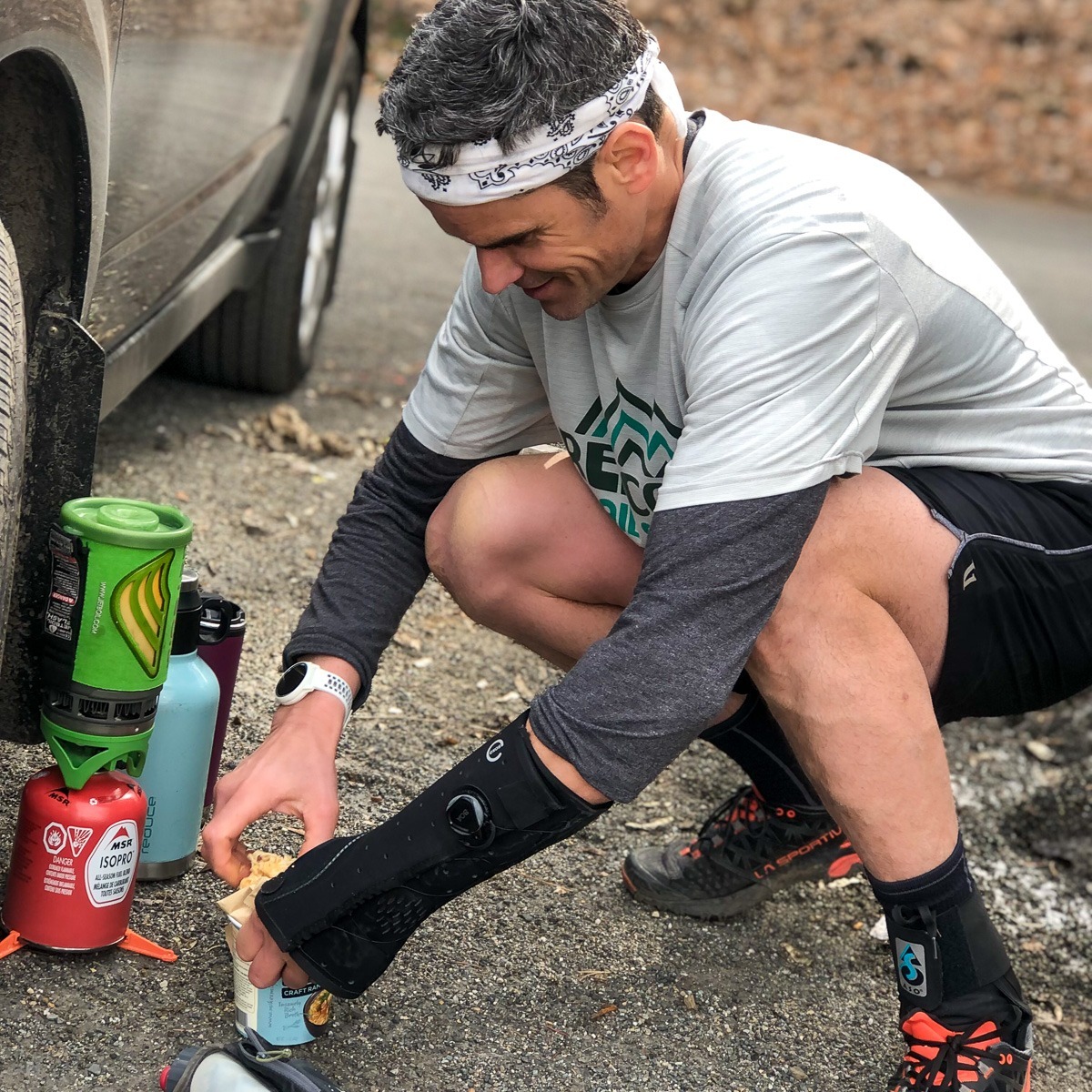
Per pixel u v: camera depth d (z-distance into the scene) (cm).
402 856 150
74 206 171
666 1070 175
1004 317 172
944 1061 162
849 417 152
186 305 276
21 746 212
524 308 177
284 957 157
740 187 155
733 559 146
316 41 342
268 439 359
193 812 188
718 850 206
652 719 146
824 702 160
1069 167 1069
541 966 191
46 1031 159
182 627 180
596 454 182
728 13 1149
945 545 168
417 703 255
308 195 357
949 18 1167
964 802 262
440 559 194
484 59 139
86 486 169
